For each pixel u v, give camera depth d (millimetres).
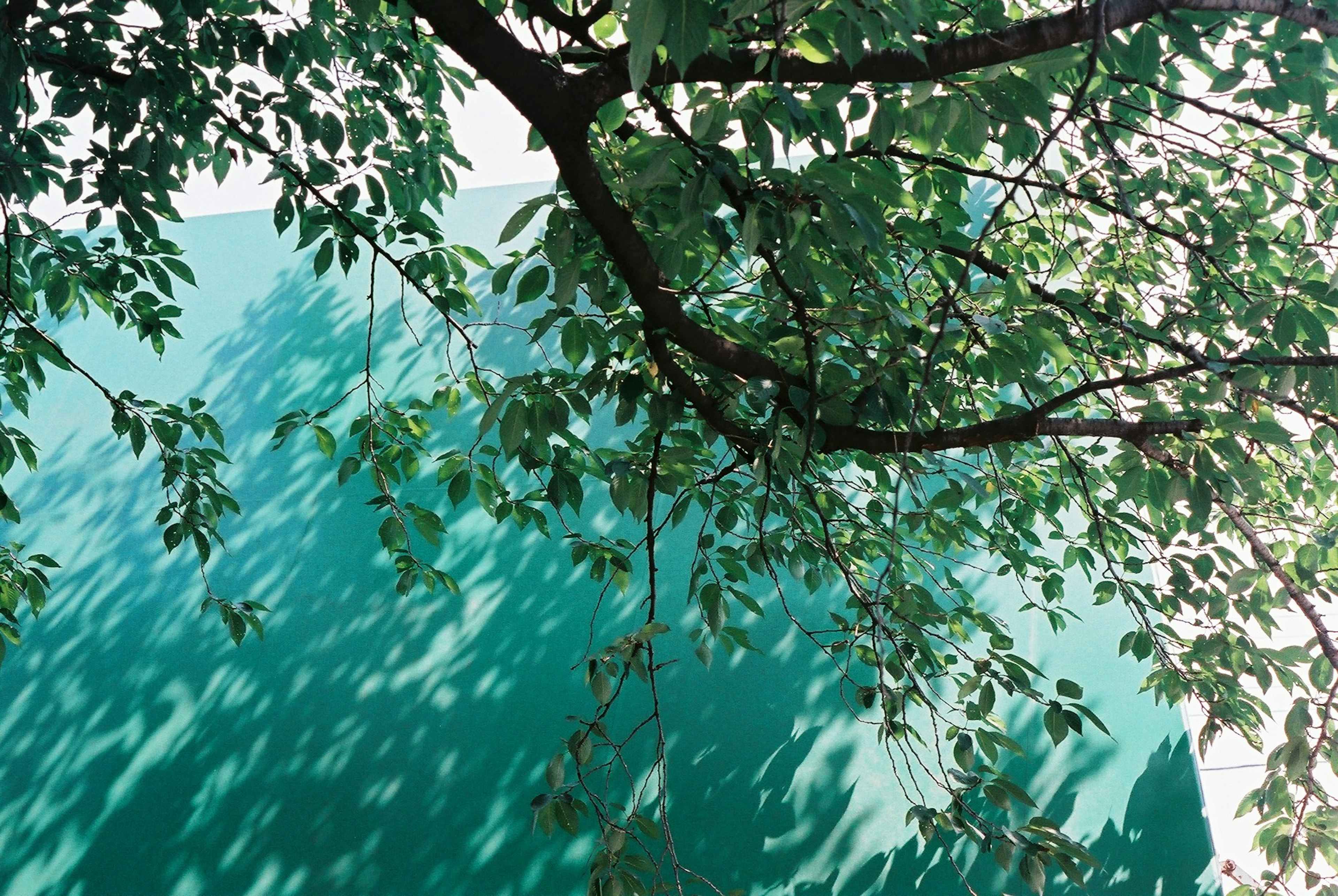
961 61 1255
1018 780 3666
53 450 4473
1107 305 2338
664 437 2369
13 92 1993
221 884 3809
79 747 4008
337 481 4312
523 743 3881
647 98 1356
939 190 2105
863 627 1903
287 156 2225
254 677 4059
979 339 1730
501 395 1617
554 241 1562
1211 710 2432
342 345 4527
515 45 1255
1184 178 2459
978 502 2494
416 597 4094
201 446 4402
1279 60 1847
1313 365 1621
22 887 3846
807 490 1765
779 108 1436
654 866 1729
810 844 3672
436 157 2633
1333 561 2301
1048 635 3816
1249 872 3547
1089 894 3537
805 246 1428
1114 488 3051
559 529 4125
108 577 4250
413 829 3812
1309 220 2400
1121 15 1315
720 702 3850
